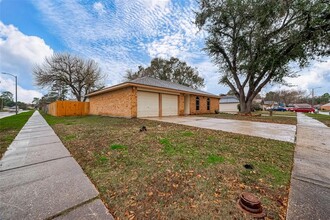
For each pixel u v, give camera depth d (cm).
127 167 276
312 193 196
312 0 966
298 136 516
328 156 329
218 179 230
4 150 387
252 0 1162
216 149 367
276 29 1195
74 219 155
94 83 2495
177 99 1450
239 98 1534
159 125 742
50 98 3716
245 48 1352
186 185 215
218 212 163
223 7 1293
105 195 196
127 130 610
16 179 239
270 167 272
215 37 1438
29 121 1068
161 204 178
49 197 192
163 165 279
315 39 1016
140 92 1129
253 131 599
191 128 659
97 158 322
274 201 181
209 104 1964
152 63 3034
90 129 653
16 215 161
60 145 427
